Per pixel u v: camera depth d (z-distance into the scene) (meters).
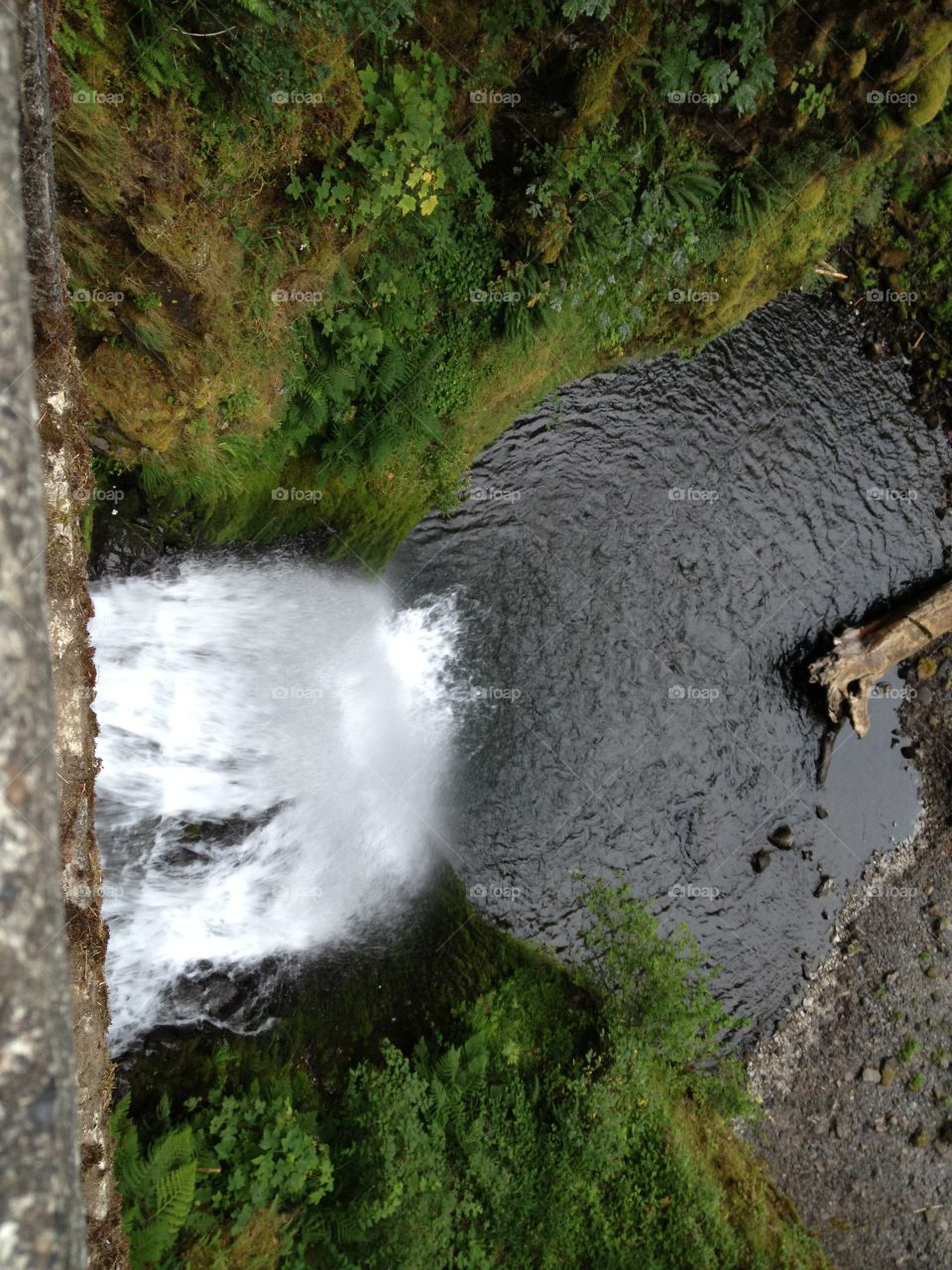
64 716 4.12
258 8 5.15
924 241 10.05
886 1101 9.71
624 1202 7.93
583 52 7.16
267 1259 6.42
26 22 3.70
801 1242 8.92
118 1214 4.34
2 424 1.90
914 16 7.72
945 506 10.61
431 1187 7.16
